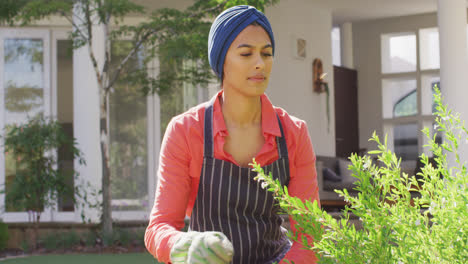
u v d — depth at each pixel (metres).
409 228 0.97
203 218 1.38
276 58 10.16
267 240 1.39
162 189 1.34
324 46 11.44
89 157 7.73
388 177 1.03
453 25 6.38
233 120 1.38
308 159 1.42
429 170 1.05
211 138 1.34
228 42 1.25
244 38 1.24
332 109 11.57
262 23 1.25
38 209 6.94
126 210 8.05
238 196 1.34
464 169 1.02
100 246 6.70
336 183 7.54
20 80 8.14
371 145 13.16
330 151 11.41
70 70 8.24
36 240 6.91
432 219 1.00
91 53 6.73
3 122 8.09
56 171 7.03
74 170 7.54
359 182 0.98
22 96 8.13
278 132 1.36
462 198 0.96
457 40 6.37
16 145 6.89
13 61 8.14
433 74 12.71
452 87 6.34
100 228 6.98
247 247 1.35
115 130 8.05
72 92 8.21
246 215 1.37
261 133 1.39
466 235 0.94
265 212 1.38
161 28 6.67
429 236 0.97
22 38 8.16
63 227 7.20
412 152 12.98
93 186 7.68
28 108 8.12
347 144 12.85
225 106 1.37
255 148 1.38
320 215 0.94
